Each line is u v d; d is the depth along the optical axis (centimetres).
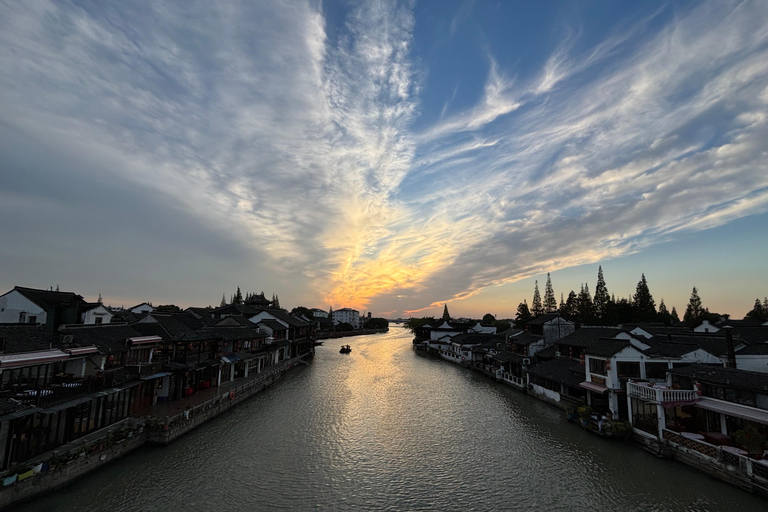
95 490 1892
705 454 2117
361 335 16488
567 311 8950
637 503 1850
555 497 1936
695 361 3073
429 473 2222
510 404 3862
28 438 1892
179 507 1789
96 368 2555
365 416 3375
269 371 5184
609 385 2886
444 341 8738
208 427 2928
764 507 1755
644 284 7688
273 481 2084
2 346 1939
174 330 3759
